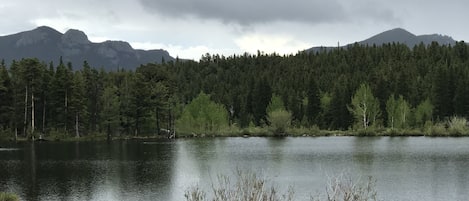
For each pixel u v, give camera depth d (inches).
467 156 2348.7
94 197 1416.1
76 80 4050.2
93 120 4345.5
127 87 4549.7
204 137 4392.2
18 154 2669.8
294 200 1246.3
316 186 1477.6
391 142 3376.0
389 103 5064.0
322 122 5393.7
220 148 3053.6
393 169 1904.5
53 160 2363.4
